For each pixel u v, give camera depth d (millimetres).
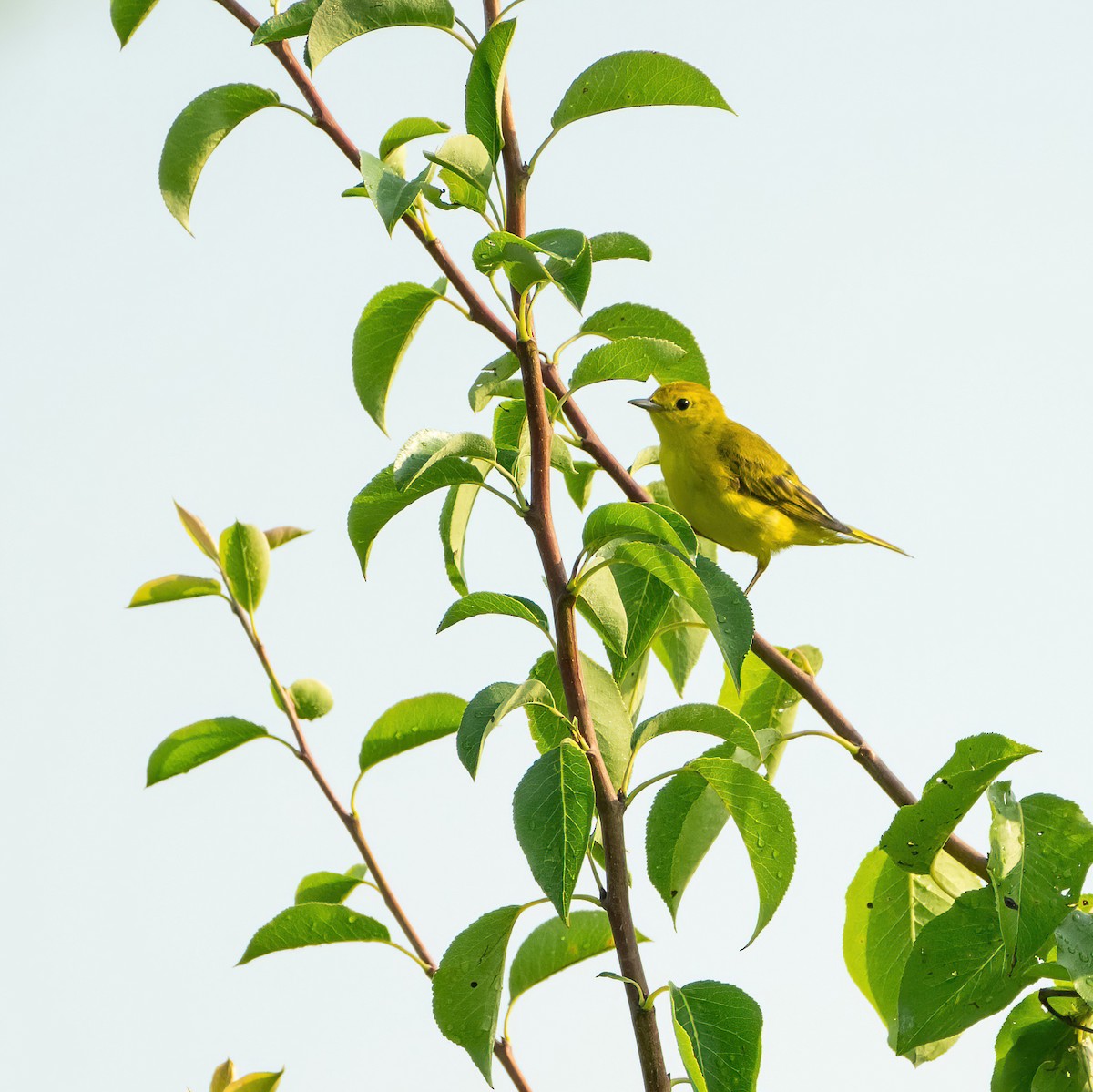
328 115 8094
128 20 8586
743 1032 6191
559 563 6316
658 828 8258
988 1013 6891
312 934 8078
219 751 9109
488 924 7078
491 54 6637
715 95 7363
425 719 8875
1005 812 6793
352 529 7406
